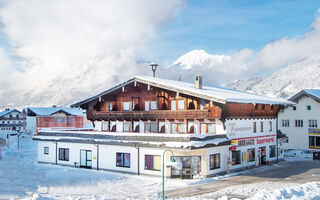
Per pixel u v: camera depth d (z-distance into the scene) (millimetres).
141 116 38219
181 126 36344
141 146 31719
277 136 43625
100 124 43312
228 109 33156
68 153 38406
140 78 37406
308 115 55188
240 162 35719
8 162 41906
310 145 54812
